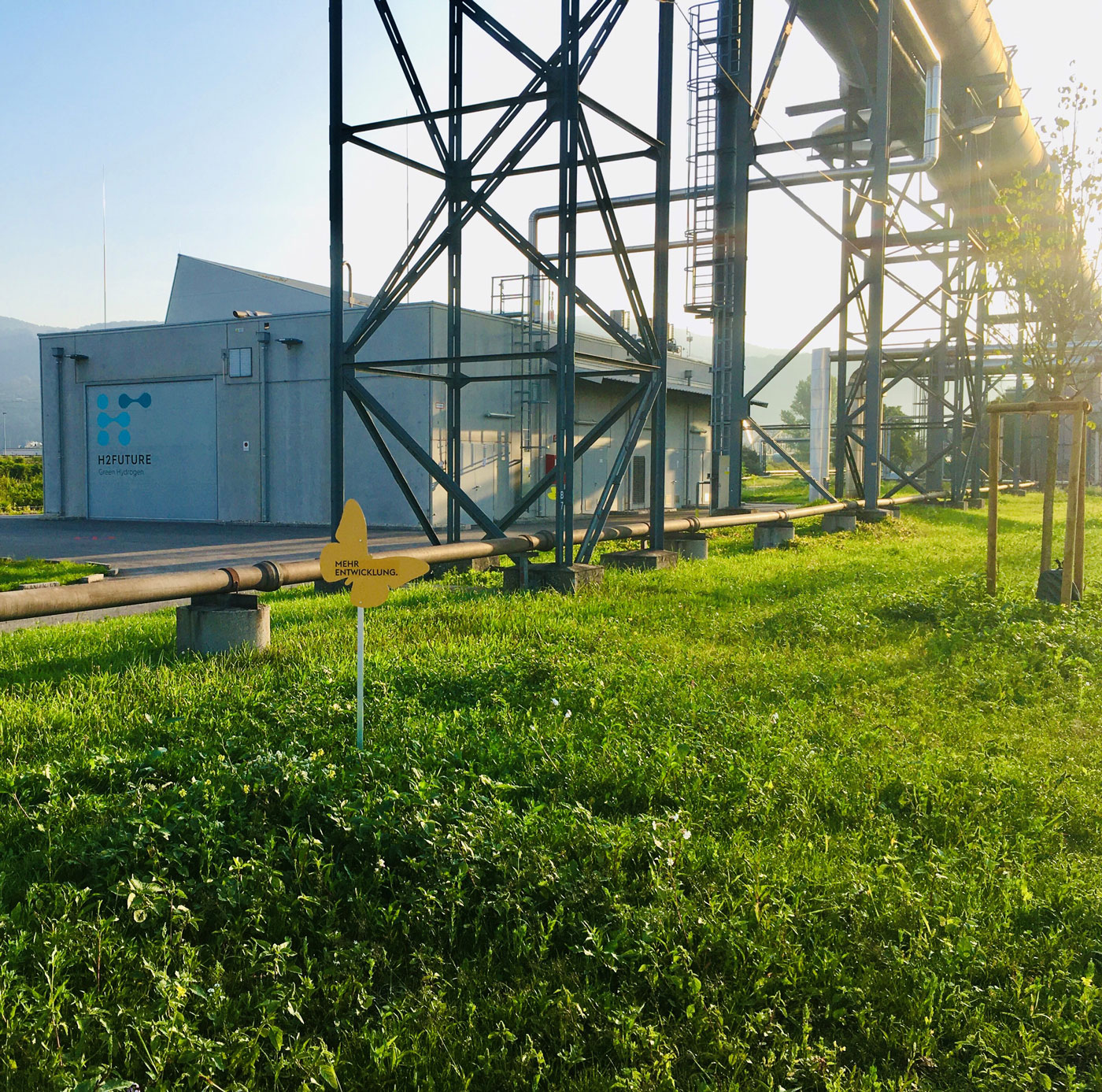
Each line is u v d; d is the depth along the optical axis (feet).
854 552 57.36
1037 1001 10.53
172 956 10.85
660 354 45.47
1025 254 49.67
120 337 105.81
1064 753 18.80
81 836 13.15
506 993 10.50
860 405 131.54
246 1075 9.16
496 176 40.78
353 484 92.73
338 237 41.29
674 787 16.20
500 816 14.03
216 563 56.49
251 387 98.22
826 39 70.95
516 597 36.19
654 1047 9.49
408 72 41.68
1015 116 85.97
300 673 22.86
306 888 12.40
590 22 39.11
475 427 94.58
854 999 10.43
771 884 12.50
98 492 108.88
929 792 16.24
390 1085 9.05
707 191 77.46
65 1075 8.66
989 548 37.29
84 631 31.09
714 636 29.43
